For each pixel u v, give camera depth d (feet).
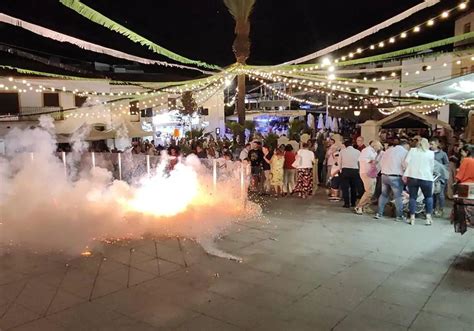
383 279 18.30
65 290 17.04
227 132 112.57
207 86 48.57
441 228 27.07
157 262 20.36
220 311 15.28
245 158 42.63
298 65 34.04
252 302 16.03
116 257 21.01
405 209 31.30
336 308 15.51
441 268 19.63
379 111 85.35
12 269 19.27
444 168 30.58
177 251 22.00
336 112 108.17
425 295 16.61
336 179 38.04
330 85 45.73
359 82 39.63
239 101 45.55
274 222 28.86
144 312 15.19
